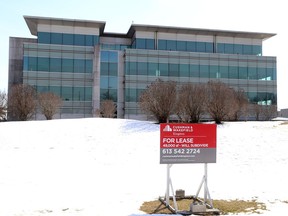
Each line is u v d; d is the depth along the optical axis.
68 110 38.56
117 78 39.81
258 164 12.88
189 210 7.57
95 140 17.55
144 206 7.96
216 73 41.75
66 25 40.59
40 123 22.28
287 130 18.69
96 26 41.03
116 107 39.41
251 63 43.12
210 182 10.60
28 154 14.78
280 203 8.16
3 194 8.98
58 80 38.66
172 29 41.97
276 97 43.62
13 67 43.47
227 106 23.30
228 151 14.95
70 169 12.45
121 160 14.04
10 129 20.02
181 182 10.70
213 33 43.62
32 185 10.07
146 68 39.50
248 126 20.97
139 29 41.78
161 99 22.61
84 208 7.72
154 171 12.30
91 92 39.47
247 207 7.84
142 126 21.11
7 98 30.02
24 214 7.21
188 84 25.86
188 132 7.98
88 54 39.88
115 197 8.80
